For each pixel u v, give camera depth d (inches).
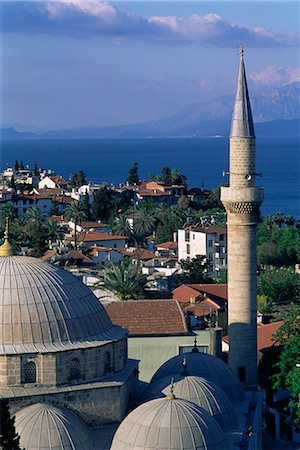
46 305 2731.3
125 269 5516.7
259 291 6427.2
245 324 3587.6
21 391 2637.8
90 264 7317.9
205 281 6535.4
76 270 6412.4
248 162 3587.6
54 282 2805.1
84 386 2706.7
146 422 2391.7
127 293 5032.0
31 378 2669.8
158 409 2423.7
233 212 3575.3
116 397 2748.5
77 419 2620.6
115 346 2819.9
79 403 2696.9
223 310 5064.0
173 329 3853.3
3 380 2645.2
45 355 2655.0
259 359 4200.3
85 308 2812.5
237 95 3659.0
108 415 2738.7
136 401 2893.7
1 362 2640.3
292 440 3796.8
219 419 2773.1
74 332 2738.7
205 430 2388.0
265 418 3929.6
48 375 2662.4
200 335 3838.6
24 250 7657.5
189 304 5113.2
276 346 4158.5
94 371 2746.1
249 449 2635.3
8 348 2655.0
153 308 3991.1
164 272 7249.0
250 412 3021.7
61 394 2667.3
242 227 3575.3
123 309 3971.5
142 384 3255.4
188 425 2379.4
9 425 2283.5
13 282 2753.4
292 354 3737.7
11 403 2613.2
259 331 4475.9
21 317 2694.4
